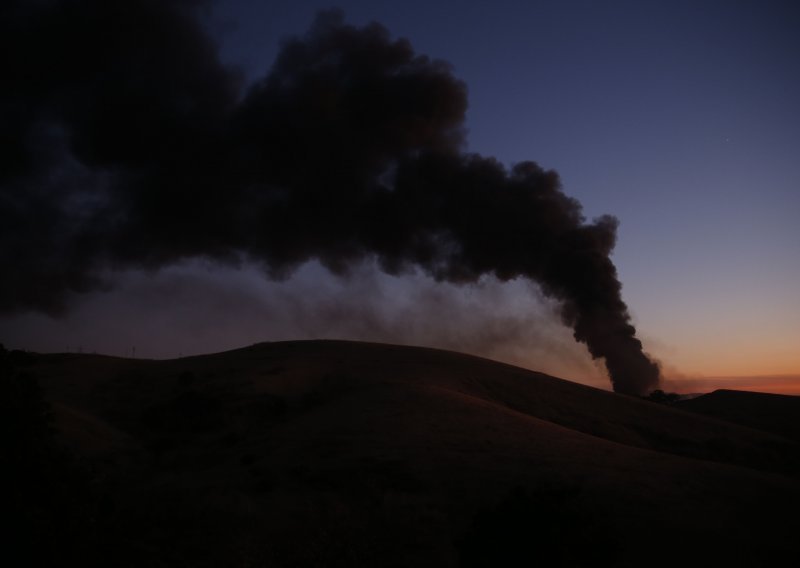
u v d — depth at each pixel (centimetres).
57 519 1333
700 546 2166
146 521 2216
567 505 1809
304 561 1931
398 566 1973
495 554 1614
